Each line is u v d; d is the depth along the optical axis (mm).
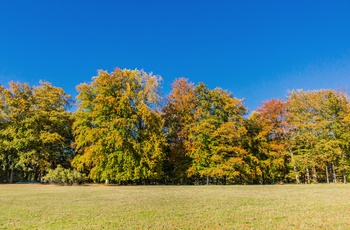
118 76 32469
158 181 37562
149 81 33812
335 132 36531
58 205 11961
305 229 7195
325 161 37625
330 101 36812
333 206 10820
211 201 12977
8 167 35531
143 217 9000
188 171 33562
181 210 10312
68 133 37688
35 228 7707
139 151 29516
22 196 16016
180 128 35781
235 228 7398
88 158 28719
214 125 34656
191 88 36875
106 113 30422
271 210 10125
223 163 33938
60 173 28312
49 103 36750
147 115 30328
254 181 40844
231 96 37375
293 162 37156
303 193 16781
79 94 32438
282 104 39125
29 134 32938
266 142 38031
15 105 33594
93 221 8484
